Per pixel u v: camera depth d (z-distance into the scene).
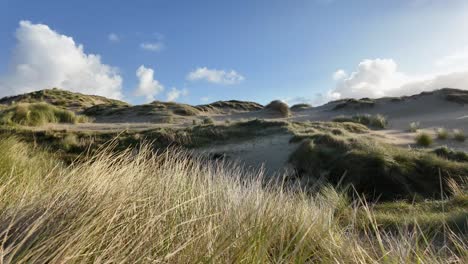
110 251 1.25
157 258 1.33
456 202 5.53
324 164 10.05
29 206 1.47
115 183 2.00
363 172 8.80
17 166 3.41
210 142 13.80
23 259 0.97
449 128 19.41
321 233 2.12
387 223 3.75
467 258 1.82
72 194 1.65
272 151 12.23
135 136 13.59
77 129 16.56
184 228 1.73
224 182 3.22
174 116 29.52
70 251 1.08
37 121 17.41
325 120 26.30
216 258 1.42
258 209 2.08
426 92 34.88
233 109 45.69
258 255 1.52
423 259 1.75
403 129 20.08
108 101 69.38
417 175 8.83
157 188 2.24
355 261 1.72
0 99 64.19
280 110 31.72
